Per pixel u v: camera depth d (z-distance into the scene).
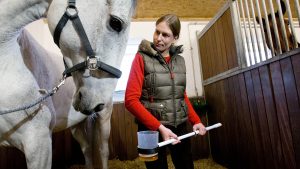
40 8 0.75
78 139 1.52
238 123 1.78
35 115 0.78
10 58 0.76
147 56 1.01
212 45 2.28
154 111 0.97
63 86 1.16
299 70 1.14
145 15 2.72
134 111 0.88
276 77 1.31
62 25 0.64
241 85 1.71
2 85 0.73
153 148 0.70
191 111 1.09
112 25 0.64
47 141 0.81
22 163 1.92
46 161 0.81
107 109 1.42
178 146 1.03
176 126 0.99
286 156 1.27
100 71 0.66
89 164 1.49
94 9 0.65
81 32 0.64
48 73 1.00
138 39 2.66
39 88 0.82
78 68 0.65
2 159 1.71
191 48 2.70
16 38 0.78
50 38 2.52
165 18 1.00
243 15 1.70
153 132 0.73
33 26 2.25
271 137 1.39
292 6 2.76
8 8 0.72
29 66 0.83
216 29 2.16
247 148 1.67
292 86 1.19
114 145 2.30
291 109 1.21
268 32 1.42
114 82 0.69
